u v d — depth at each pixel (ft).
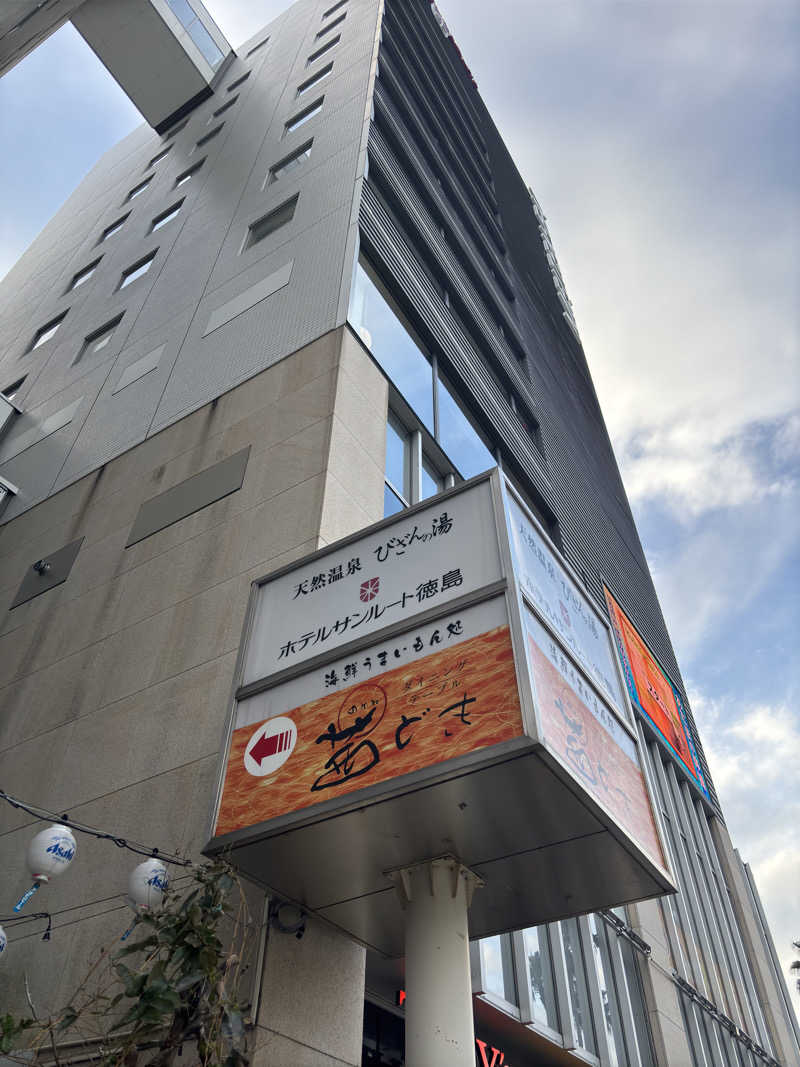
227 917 23.24
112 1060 16.38
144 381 53.67
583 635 27.02
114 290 71.26
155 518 41.73
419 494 43.93
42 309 80.64
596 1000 40.65
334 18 93.50
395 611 23.49
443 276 65.77
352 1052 22.79
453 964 20.29
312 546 31.81
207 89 98.07
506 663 19.89
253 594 27.78
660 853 23.17
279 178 65.77
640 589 90.33
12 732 36.45
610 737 24.34
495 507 24.25
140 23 92.38
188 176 82.07
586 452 98.22
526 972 35.65
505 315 84.84
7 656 41.16
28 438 58.85
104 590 40.14
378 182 61.00
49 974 25.82
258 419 41.73
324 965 23.57
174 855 26.13
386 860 21.54
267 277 52.75
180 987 16.20
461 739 19.01
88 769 31.86
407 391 48.01
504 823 20.31
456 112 113.91
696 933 57.41
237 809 21.34
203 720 30.01
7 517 52.21
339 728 21.45
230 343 49.52
